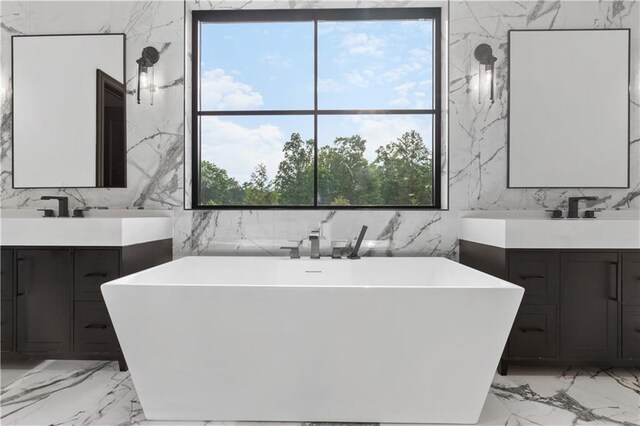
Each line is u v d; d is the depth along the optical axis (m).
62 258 1.95
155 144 2.39
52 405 1.66
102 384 1.85
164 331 1.46
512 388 1.81
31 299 1.96
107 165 2.41
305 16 2.54
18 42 2.42
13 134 2.43
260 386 1.50
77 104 2.41
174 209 2.38
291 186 2.58
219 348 1.47
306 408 1.52
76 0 2.41
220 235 2.37
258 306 1.43
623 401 1.69
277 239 2.35
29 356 1.96
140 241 2.08
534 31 2.31
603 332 1.88
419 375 1.46
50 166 2.42
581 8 2.31
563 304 1.89
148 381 1.51
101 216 2.39
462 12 2.33
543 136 2.33
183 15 2.38
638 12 2.31
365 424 1.52
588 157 2.32
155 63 2.39
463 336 1.42
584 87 2.32
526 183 2.32
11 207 2.44
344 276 2.14
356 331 1.43
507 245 1.88
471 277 1.76
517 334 1.90
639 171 2.32
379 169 2.57
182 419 1.54
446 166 2.38
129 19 2.40
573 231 1.88
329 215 2.34
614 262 1.88
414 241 2.34
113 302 1.44
